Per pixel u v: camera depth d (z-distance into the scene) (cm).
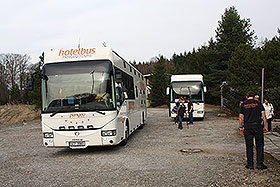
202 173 674
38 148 1179
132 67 1468
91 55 971
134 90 1454
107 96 941
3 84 5900
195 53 5753
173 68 6106
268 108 1359
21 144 1326
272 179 616
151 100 6031
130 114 1268
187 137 1304
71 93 948
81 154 987
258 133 701
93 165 800
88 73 955
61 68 966
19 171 770
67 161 877
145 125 1988
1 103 5894
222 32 3788
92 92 942
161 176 659
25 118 3550
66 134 931
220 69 3956
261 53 2283
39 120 3156
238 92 2209
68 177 684
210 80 4025
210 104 5144
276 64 2061
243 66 2242
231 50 3622
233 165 745
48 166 818
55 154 1018
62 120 938
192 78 2084
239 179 620
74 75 958
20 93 5884
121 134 1031
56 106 947
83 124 930
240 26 3603
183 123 2011
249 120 704
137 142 1200
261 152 705
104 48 978
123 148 1064
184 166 748
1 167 830
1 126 3009
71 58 973
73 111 936
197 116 2042
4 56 5969
